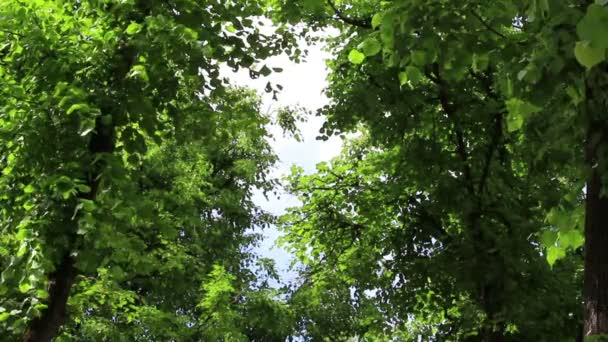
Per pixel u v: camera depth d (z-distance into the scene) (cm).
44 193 618
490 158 1214
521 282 1102
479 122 1223
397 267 1295
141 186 1570
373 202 1359
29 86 661
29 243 596
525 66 469
